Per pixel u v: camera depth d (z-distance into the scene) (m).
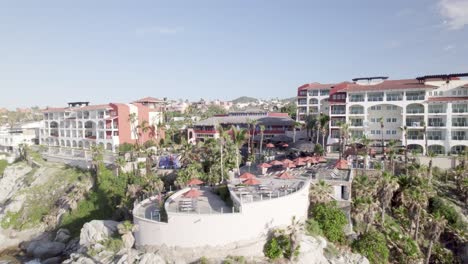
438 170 66.12
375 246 44.50
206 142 74.19
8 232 68.06
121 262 38.62
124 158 74.44
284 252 40.16
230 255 39.28
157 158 79.31
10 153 116.12
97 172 71.56
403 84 79.00
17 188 85.19
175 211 41.81
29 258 56.72
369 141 68.69
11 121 194.25
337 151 82.50
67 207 67.75
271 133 99.44
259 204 40.84
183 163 69.69
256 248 40.47
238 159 64.31
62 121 119.25
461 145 71.56
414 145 75.50
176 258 38.88
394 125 78.56
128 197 59.28
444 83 76.75
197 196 44.62
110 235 46.69
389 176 49.22
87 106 112.31
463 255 50.00
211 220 39.09
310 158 63.66
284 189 47.06
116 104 99.81
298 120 107.75
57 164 90.25
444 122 73.31
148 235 40.66
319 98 104.69
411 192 48.34
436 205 55.31
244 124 101.62
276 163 59.59
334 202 49.38
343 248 45.03
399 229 49.81
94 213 65.12
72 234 61.91
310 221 45.94
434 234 44.06
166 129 114.56
